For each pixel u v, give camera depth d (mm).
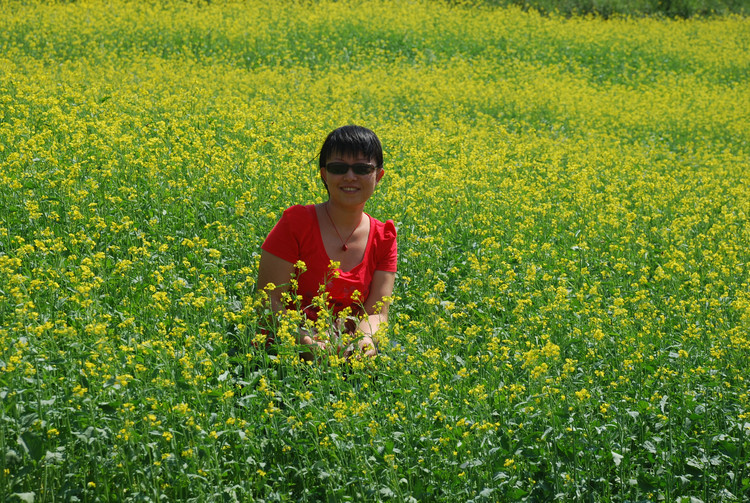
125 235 5301
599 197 7523
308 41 18547
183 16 18969
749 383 4000
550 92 15109
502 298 5090
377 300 4582
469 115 13305
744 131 13695
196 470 3156
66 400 3221
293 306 4527
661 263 6270
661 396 3896
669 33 24500
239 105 9992
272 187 6387
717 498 3510
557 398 3773
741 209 8008
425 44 19750
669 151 11961
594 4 28328
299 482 3488
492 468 3412
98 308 4059
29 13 17250
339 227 4465
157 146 7051
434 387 3613
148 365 3629
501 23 22594
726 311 5000
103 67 13742
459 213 6820
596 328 4457
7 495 2951
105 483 3078
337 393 3715
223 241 5379
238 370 4070
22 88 8719
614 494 3584
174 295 4547
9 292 3904
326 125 10133
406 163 8172
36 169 6016
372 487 3271
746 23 28172
